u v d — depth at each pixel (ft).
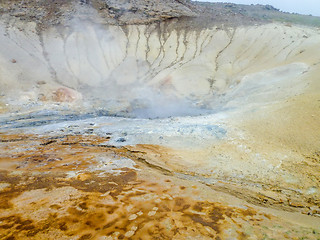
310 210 23.34
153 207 20.67
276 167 31.32
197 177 30.42
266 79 76.89
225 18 139.85
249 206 22.27
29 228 17.30
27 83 85.66
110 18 134.21
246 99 65.77
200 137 41.81
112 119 59.57
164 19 136.15
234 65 103.19
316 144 33.68
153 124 51.80
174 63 111.14
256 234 17.38
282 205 24.32
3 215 18.75
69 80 96.22
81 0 137.49
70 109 75.46
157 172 30.40
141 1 143.74
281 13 187.32
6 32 107.45
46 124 58.34
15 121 60.54
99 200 21.35
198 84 94.63
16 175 26.61
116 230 17.39
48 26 120.67
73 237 16.53
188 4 159.74
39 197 21.58
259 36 116.98
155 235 16.98
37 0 130.41
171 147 39.42
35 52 104.73
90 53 113.09
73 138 44.68
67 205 20.34
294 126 38.93
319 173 28.81
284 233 17.58
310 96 47.14
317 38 100.22
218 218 19.47
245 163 33.19
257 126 42.34
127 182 25.71
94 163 31.48
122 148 39.52
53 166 29.89
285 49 100.99
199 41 124.57
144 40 126.21
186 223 18.54
